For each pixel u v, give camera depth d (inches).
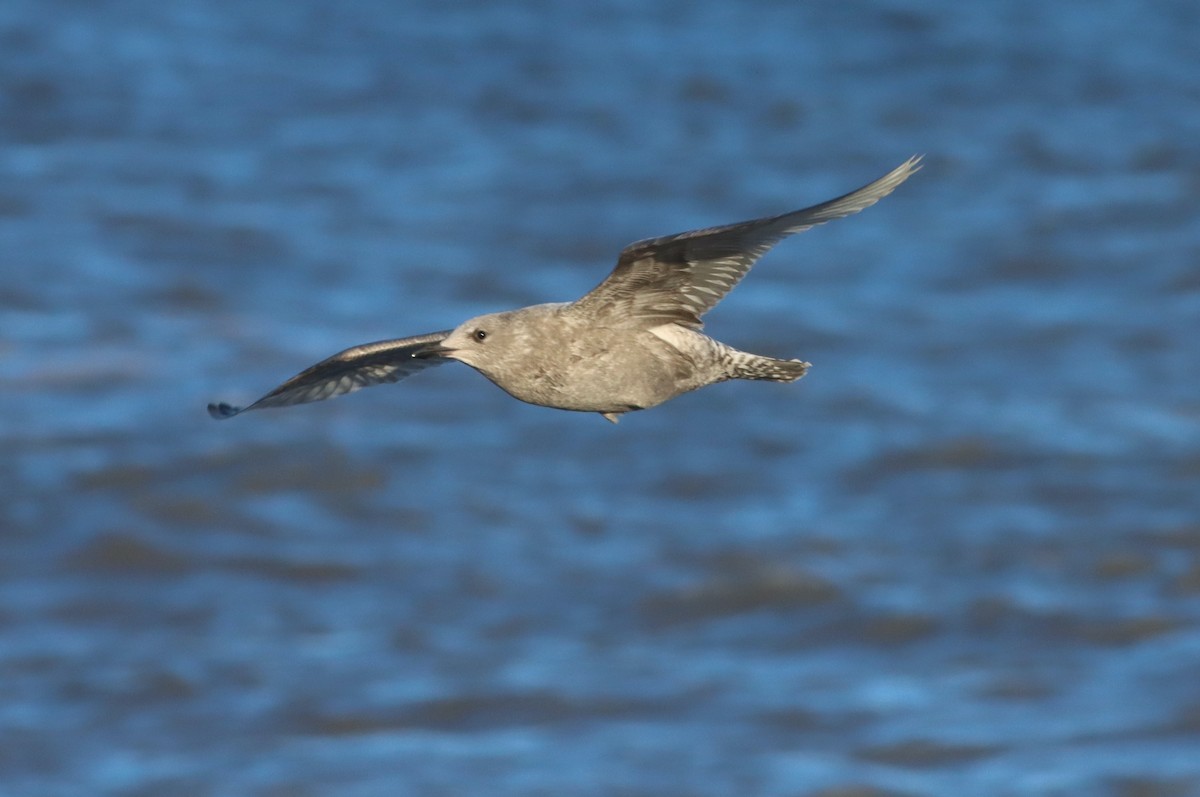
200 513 1081.4
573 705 857.5
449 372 1322.6
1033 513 1093.1
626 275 401.7
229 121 2215.8
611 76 2428.6
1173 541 1043.3
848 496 1125.1
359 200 1891.0
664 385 415.8
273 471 1136.8
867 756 808.9
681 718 846.5
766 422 1242.6
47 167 1975.9
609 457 1187.3
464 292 1582.2
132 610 968.3
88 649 920.3
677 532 1068.5
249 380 1305.4
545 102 2313.0
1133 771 789.2
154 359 1341.0
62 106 2246.6
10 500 1086.4
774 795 765.9
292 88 2374.5
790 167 2047.2
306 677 886.4
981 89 2348.7
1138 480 1129.4
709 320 1487.5
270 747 816.3
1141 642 924.6
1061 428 1224.8
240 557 1028.5
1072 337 1428.4
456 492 1121.4
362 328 1454.2
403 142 2135.8
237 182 1945.1
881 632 941.2
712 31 2652.6
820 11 2741.1
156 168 1985.7
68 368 1312.7
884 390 1307.8
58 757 809.5
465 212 1849.2
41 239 1675.7
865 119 2226.9
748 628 952.3
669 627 954.7
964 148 2086.6
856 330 1459.2
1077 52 2503.7
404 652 917.2
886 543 1054.4
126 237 1696.6
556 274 1653.5
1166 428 1219.9
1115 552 1032.8
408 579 1007.6
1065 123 2183.8
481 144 2129.7
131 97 2304.4
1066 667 898.7
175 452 1155.9
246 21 2709.2
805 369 418.6
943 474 1154.0
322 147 2113.7
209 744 823.1
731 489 1133.1
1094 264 1630.2
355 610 971.3
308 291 1555.1
